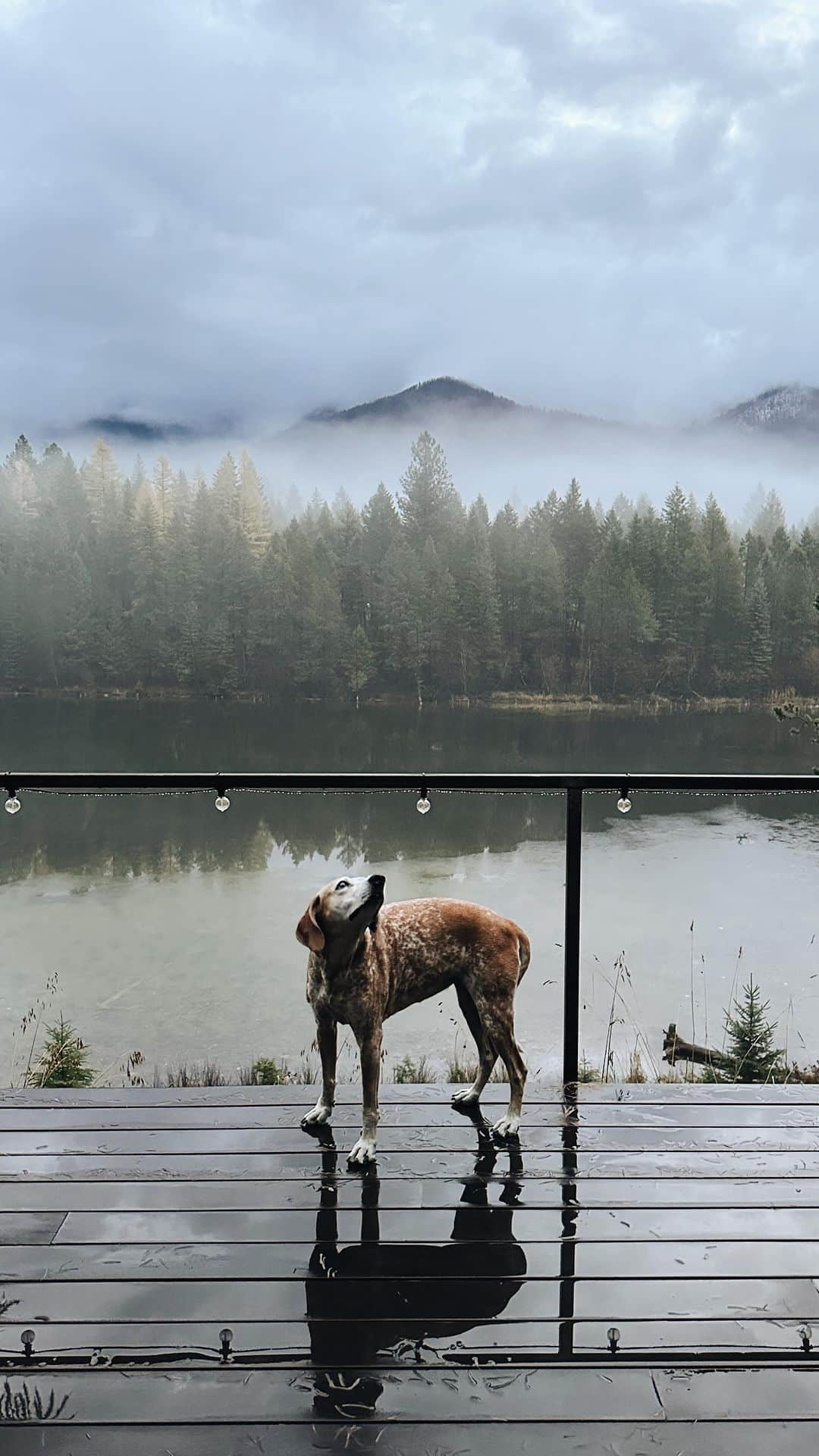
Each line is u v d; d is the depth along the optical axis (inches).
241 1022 426.3
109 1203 81.5
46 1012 438.9
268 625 2979.8
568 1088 107.7
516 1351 63.2
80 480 3789.4
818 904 647.8
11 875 810.2
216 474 3663.9
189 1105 102.1
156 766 1683.1
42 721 2363.4
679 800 1225.4
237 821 1078.4
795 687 2874.0
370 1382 60.2
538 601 3006.9
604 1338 64.6
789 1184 86.1
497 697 2928.2
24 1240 75.6
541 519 3474.4
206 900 711.1
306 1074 284.8
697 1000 418.0
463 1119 99.7
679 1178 87.0
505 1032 95.6
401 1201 82.3
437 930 94.7
